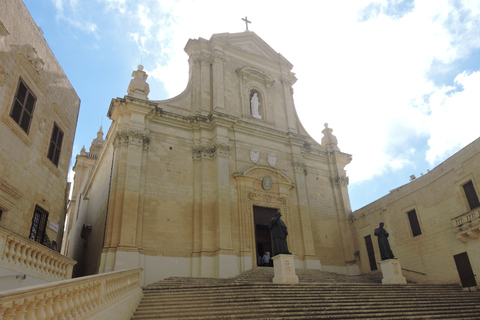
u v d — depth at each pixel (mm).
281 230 17734
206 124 25422
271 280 18859
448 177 20656
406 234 23312
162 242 21234
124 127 22688
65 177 17641
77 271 28016
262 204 25016
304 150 29688
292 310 11844
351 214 28469
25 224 13945
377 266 25172
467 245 19031
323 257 26750
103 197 24250
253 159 25953
